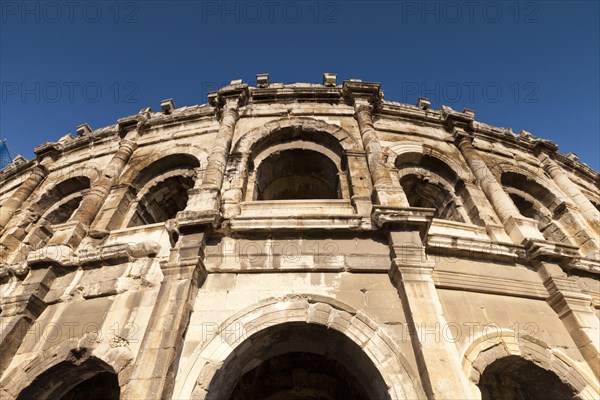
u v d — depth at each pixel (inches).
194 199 518.9
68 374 454.6
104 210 659.4
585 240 705.6
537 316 475.8
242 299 426.0
